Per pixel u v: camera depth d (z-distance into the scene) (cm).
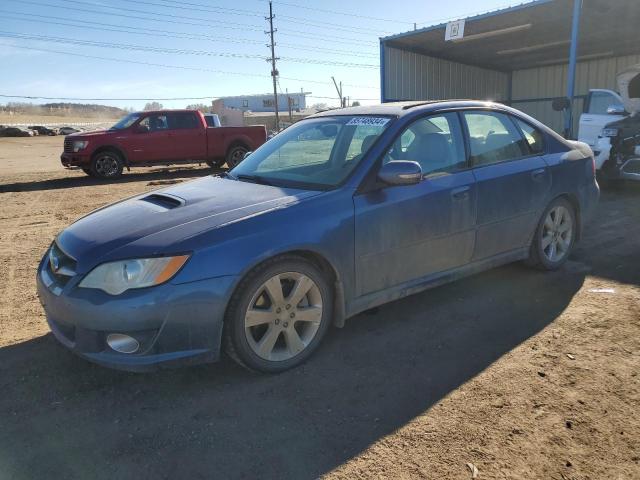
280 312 316
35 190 1230
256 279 301
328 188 344
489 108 440
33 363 341
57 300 294
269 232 303
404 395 292
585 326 370
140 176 1523
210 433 264
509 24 1480
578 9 1228
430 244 379
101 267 285
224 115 7088
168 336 281
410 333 371
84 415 283
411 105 402
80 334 286
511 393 289
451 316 398
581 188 491
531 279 468
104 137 1431
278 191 350
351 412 278
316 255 326
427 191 371
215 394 300
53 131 5312
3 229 774
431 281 386
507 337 359
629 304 404
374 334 371
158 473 236
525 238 452
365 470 233
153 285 277
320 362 334
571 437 250
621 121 902
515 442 248
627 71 908
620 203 822
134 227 309
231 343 302
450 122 407
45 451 253
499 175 419
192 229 296
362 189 344
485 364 323
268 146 449
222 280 288
